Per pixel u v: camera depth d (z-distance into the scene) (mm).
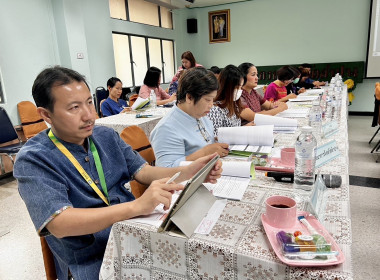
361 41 6035
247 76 2543
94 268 918
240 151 1364
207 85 1301
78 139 924
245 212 821
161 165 1304
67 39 4195
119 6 5500
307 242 617
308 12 6344
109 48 5246
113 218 783
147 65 6395
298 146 1135
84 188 933
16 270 1670
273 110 2500
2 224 2223
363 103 6293
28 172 803
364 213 2135
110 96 3646
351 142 4125
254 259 626
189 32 7418
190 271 721
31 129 3648
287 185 1012
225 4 7062
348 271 571
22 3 3678
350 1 5949
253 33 6957
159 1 5941
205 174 859
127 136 1461
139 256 785
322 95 3535
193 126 1433
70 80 817
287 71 3539
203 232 726
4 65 3488
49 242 955
